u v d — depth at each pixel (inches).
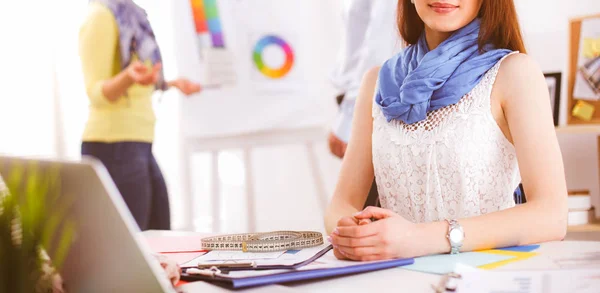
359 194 57.8
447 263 37.6
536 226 42.8
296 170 150.7
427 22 52.8
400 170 55.3
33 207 27.9
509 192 53.4
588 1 111.3
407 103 53.2
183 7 126.6
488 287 31.0
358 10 105.7
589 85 100.8
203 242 45.2
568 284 30.9
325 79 143.4
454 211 53.7
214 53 127.1
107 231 27.7
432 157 53.4
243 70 128.5
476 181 52.7
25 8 130.4
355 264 38.0
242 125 128.8
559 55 114.3
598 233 96.3
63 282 30.3
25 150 130.8
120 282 28.8
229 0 127.7
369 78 60.2
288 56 130.0
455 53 53.0
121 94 91.4
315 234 46.1
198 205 147.1
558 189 46.2
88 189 27.0
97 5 92.7
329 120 140.6
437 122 53.3
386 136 55.8
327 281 34.6
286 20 129.7
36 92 131.5
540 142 48.1
